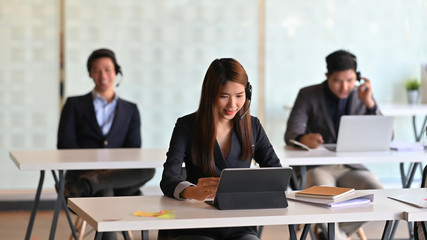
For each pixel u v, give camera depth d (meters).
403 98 6.04
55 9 5.57
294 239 2.51
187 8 5.75
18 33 5.54
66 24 5.59
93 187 3.86
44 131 5.64
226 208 2.46
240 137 2.86
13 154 3.80
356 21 5.93
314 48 5.91
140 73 5.73
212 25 5.79
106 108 4.42
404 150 3.99
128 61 5.70
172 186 2.69
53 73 5.61
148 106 5.77
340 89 4.26
